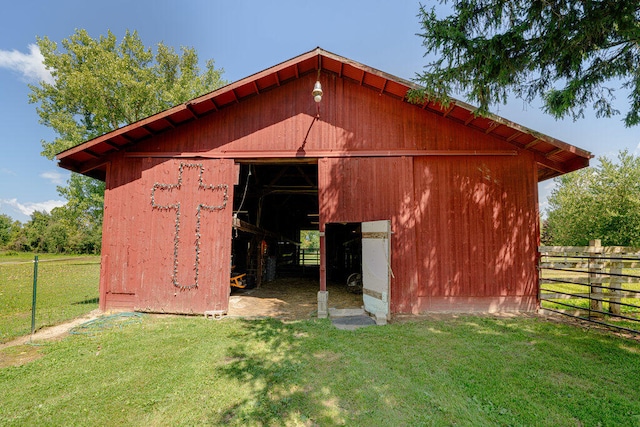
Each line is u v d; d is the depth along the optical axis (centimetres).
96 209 2050
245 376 375
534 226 703
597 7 398
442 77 509
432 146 721
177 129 738
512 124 644
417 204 713
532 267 696
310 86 743
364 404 314
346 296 923
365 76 702
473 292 692
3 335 534
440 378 367
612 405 311
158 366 406
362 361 416
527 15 432
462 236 704
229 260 705
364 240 735
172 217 718
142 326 589
